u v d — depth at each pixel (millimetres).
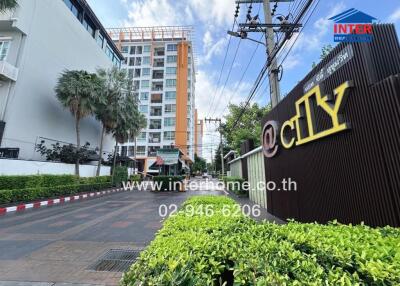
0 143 14797
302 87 5707
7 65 15297
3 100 15602
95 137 26641
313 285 1435
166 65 50719
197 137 78938
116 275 3674
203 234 2475
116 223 7539
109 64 31406
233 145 23344
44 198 13109
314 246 2072
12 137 15594
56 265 4078
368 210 3637
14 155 14898
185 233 2508
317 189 5113
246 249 2020
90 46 26031
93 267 3992
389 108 3271
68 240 5613
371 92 3584
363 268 1619
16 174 13516
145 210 10219
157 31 53750
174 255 1830
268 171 8688
